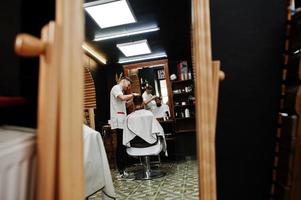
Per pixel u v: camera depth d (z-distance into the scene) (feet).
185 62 19.21
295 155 3.09
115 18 11.76
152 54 19.40
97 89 17.97
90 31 13.98
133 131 11.45
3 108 3.01
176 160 16.67
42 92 1.62
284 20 3.83
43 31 1.55
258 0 3.90
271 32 3.87
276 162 3.62
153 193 9.34
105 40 15.52
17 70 3.13
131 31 14.60
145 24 13.92
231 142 3.95
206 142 2.55
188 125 18.25
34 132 2.14
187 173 12.25
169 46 17.93
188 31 15.23
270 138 3.87
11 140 1.75
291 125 3.12
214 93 2.56
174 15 13.03
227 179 3.94
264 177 3.88
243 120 3.92
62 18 1.53
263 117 3.89
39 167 1.61
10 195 1.68
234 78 3.93
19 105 3.11
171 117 18.47
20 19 3.17
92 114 8.22
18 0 3.17
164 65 19.19
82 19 1.64
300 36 3.16
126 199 8.90
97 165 5.80
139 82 19.11
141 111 11.82
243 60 3.92
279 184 3.46
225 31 3.94
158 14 12.85
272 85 3.87
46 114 1.54
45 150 1.53
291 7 3.52
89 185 5.45
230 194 3.93
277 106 3.85
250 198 3.90
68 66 1.54
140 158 15.30
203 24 2.57
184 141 17.71
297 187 3.11
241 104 3.92
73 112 1.55
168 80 19.01
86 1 10.12
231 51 3.94
